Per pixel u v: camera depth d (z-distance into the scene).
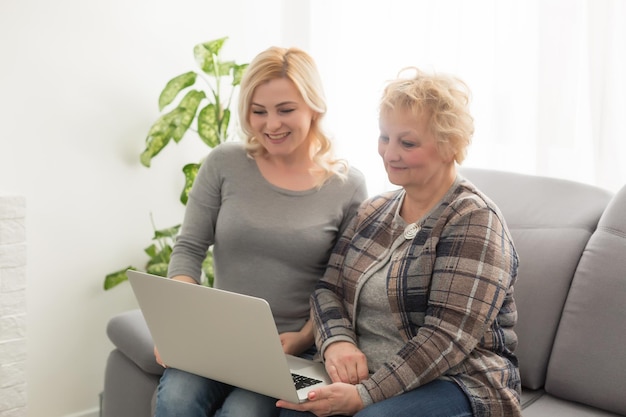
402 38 2.74
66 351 2.79
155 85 2.87
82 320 2.81
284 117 1.97
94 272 2.81
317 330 1.87
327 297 1.92
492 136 2.50
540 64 2.34
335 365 1.75
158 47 2.85
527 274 2.05
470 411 1.67
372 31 2.84
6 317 2.40
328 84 2.99
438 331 1.65
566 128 2.34
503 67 2.46
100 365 2.88
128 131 2.82
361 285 1.83
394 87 1.77
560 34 2.31
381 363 1.79
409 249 1.76
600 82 2.24
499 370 1.71
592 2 2.23
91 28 2.69
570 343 1.94
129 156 2.83
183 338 1.76
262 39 3.13
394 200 1.91
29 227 2.65
